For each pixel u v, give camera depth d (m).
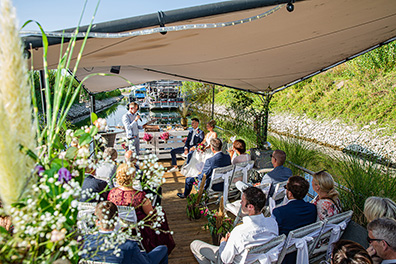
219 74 4.69
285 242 1.78
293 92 15.92
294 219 2.03
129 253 1.54
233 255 1.80
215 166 3.62
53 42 1.49
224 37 2.36
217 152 3.67
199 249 2.57
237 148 3.81
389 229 1.46
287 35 2.58
